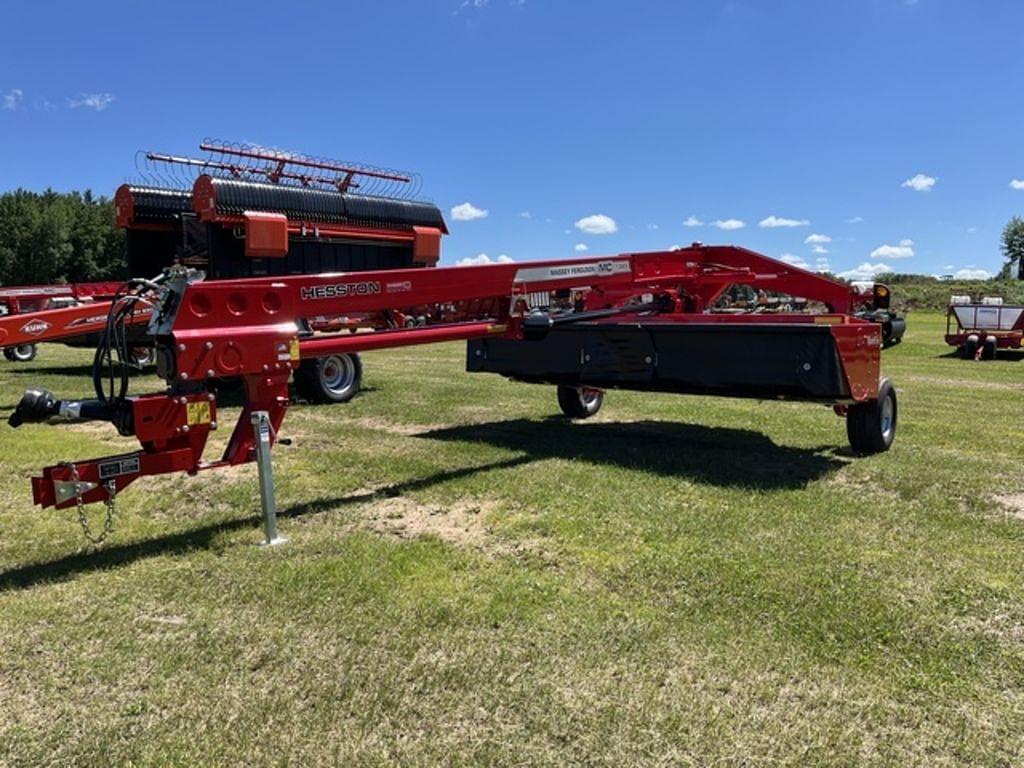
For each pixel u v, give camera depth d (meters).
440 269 5.73
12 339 8.92
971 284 61.66
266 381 4.47
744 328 6.16
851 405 6.70
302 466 6.33
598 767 2.44
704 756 2.49
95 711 2.73
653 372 6.74
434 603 3.58
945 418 8.92
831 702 2.79
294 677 2.95
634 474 5.94
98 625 3.37
